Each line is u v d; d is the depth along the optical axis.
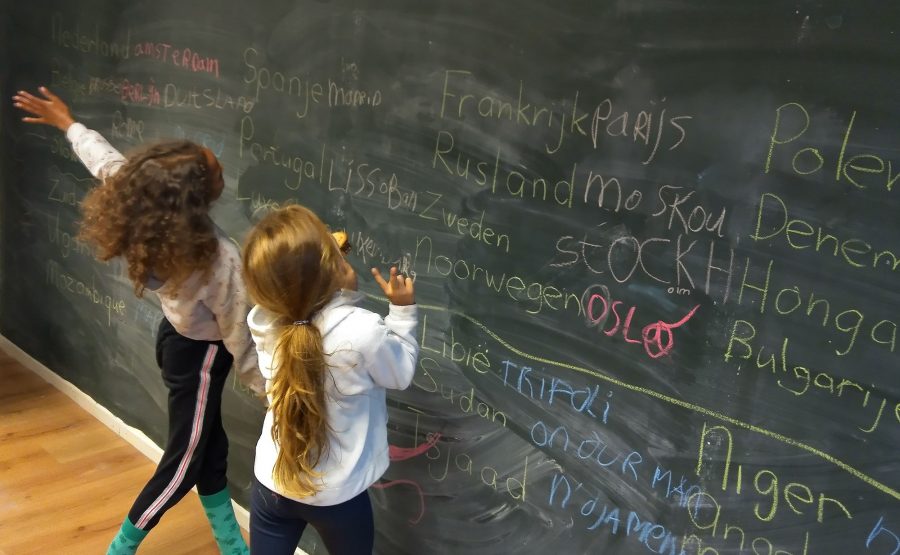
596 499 1.57
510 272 1.64
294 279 1.43
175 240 1.62
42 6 3.06
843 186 1.17
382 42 1.82
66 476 2.75
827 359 1.22
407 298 1.60
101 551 2.33
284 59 2.09
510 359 1.67
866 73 1.13
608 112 1.42
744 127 1.26
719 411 1.36
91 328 3.17
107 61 2.76
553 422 1.62
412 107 1.77
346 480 1.53
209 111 2.37
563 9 1.46
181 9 2.39
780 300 1.26
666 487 1.45
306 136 2.06
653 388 1.44
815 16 1.16
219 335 1.92
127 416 3.05
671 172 1.36
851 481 1.22
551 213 1.54
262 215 2.25
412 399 1.91
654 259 1.40
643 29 1.35
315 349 1.43
